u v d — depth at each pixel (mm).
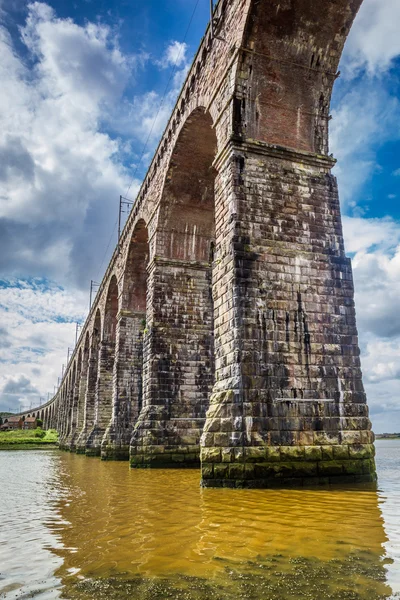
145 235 33812
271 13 16547
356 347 16062
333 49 17922
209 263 27609
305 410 14750
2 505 12523
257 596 4996
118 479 19031
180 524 8953
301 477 14023
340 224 17359
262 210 16500
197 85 21312
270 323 15336
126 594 5172
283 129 17641
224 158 17297
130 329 36250
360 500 11266
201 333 26766
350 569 5867
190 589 5270
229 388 14742
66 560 6688
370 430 15289
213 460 14141
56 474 23219
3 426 151250
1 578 5918
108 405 43219
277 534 7836
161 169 26906
